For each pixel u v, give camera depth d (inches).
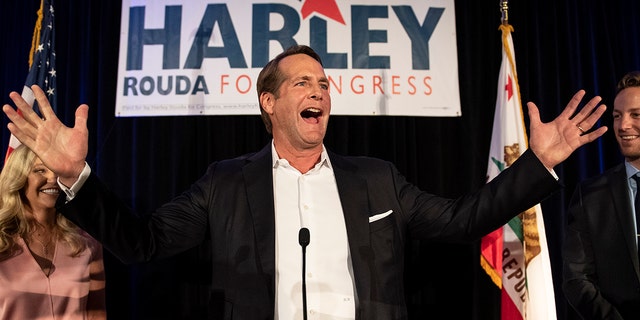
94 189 51.1
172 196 105.9
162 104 102.7
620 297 71.3
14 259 77.2
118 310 104.7
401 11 105.4
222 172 63.5
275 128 66.0
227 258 58.0
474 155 107.7
